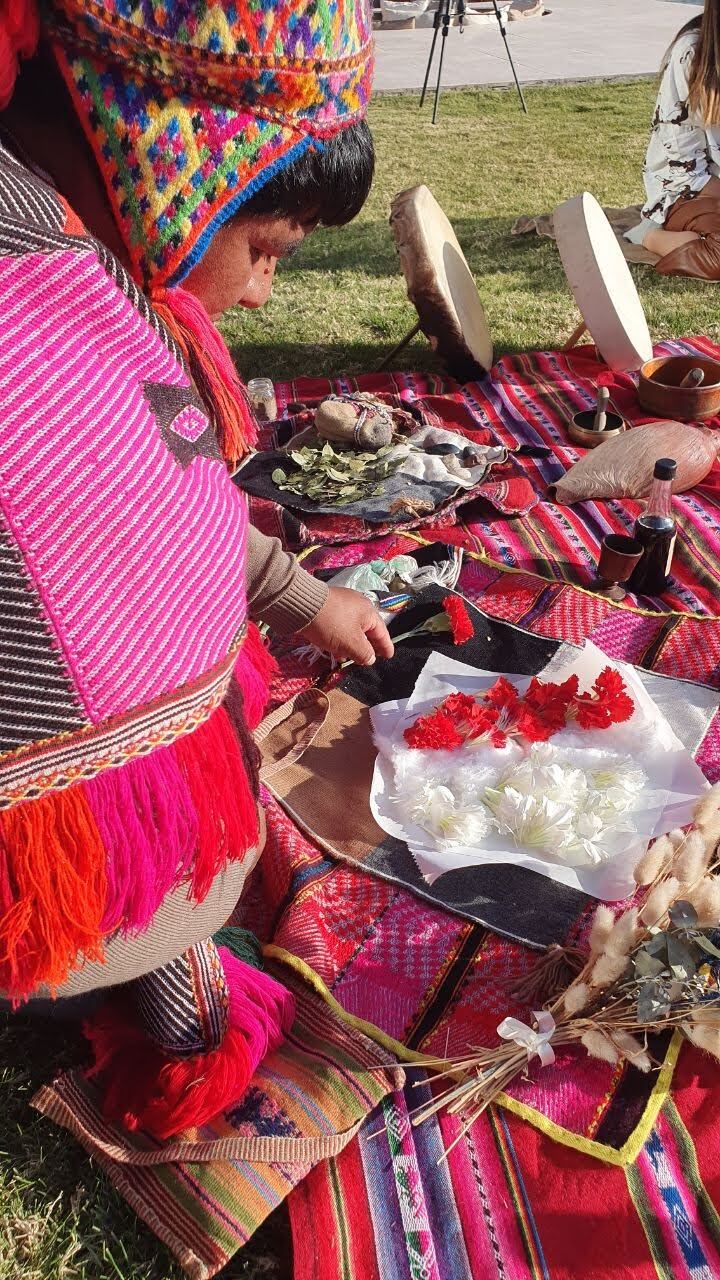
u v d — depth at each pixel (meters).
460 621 2.69
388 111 10.66
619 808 2.19
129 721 1.11
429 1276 1.52
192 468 1.10
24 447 0.95
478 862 2.13
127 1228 1.61
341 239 6.61
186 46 0.95
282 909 2.08
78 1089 1.73
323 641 1.83
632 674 2.54
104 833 1.13
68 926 1.13
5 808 1.08
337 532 3.26
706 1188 1.62
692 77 5.16
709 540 3.23
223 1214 1.56
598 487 3.44
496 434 3.96
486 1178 1.64
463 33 15.51
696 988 1.67
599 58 13.38
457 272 4.40
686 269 5.56
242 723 1.31
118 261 1.05
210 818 1.21
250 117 1.00
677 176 5.48
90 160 1.06
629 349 4.23
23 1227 1.60
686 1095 1.75
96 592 1.03
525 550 3.22
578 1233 1.57
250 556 1.69
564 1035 1.76
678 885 1.67
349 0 1.03
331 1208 1.60
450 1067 1.76
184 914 1.41
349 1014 1.87
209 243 1.08
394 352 4.55
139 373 1.03
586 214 4.22
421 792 2.25
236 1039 1.66
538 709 2.41
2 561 0.98
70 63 0.96
